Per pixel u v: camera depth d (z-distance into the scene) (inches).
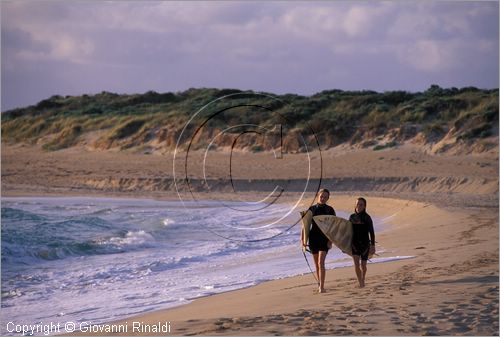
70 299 1346.0
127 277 1579.7
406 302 967.0
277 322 879.7
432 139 4758.9
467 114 4788.4
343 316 893.8
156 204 3422.7
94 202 3508.9
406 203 2780.5
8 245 1883.6
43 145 6540.4
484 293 1012.5
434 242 1734.7
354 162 4421.8
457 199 3009.4
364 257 1153.4
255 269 1569.9
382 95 5905.5
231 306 1083.3
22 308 1273.4
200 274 1563.7
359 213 1159.6
